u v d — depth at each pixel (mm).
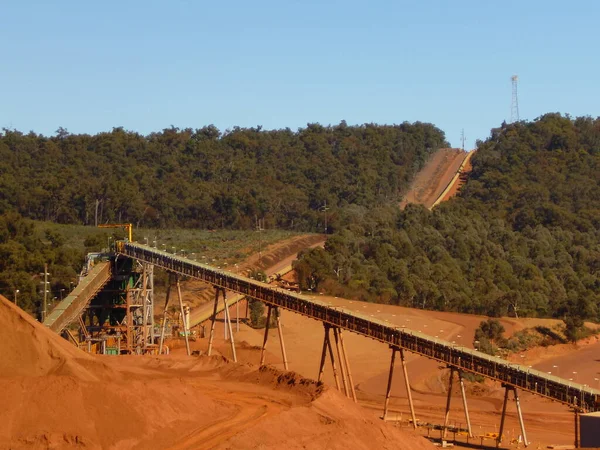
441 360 142875
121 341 192375
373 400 173375
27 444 90125
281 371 132000
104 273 190000
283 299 159125
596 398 133500
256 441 96125
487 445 138625
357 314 152875
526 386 137875
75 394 96938
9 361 104000
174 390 107500
